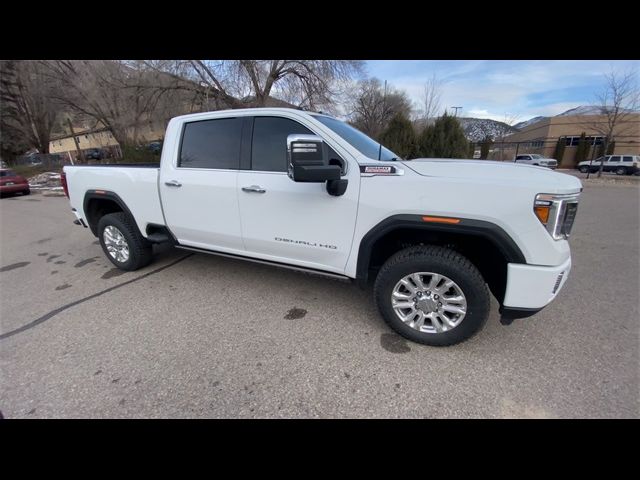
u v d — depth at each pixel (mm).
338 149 2449
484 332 2637
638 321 2793
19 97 27547
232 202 2920
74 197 4148
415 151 12664
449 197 2127
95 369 2271
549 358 2316
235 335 2645
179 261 4340
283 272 3912
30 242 5832
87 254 4945
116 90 19625
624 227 6230
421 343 2465
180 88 17969
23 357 2420
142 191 3490
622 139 27031
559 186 1968
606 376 2131
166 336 2648
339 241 2537
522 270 2062
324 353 2400
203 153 3096
